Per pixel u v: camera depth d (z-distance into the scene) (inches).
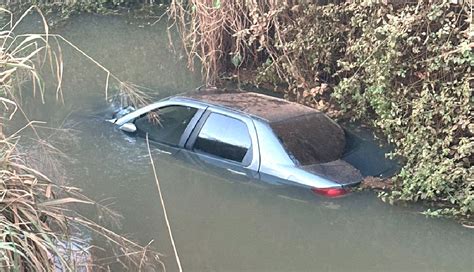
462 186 260.8
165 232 232.5
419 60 312.2
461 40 291.9
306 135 269.7
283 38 404.2
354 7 355.3
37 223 173.9
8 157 186.5
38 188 191.9
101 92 386.3
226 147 273.3
